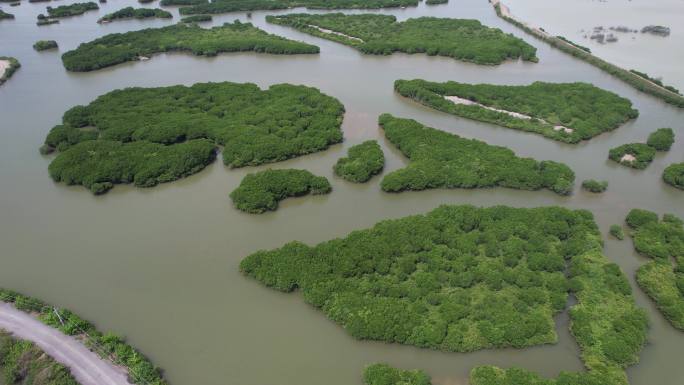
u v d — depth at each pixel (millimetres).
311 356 63406
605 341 63562
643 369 62219
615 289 71312
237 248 81562
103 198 94750
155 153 103375
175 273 76250
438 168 99438
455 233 81812
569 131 117000
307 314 69250
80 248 81625
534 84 137750
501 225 83125
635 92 140125
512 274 73750
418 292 70438
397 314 66688
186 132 112438
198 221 88125
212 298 71688
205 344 64750
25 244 82625
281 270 73250
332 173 102250
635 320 66188
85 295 72188
